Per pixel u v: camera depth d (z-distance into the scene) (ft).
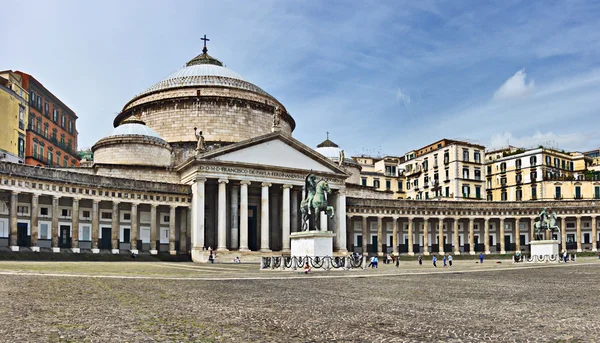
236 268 189.06
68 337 50.90
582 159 505.66
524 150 515.09
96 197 256.73
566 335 51.62
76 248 247.29
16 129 328.29
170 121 336.90
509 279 130.41
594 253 355.36
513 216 377.09
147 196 270.87
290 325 57.98
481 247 389.60
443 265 240.73
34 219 235.20
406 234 381.60
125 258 251.80
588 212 374.43
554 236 385.09
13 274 126.21
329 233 171.12
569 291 97.09
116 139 301.84
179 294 89.51
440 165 469.98
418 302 78.95
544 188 455.22
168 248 289.12
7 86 324.60
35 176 236.43
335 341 49.24
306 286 107.34
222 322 59.98
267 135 291.17
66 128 431.43
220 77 358.02
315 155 305.73
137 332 53.83
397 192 529.04
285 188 294.46
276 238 305.53
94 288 97.45
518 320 61.11
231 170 279.90
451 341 48.83
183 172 294.25
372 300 81.66
